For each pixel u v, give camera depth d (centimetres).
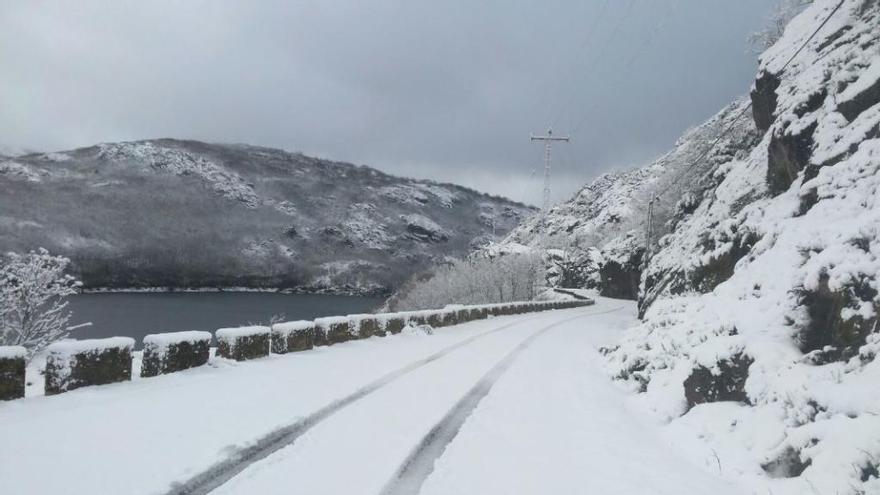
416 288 9338
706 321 1041
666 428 845
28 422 635
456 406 889
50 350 795
